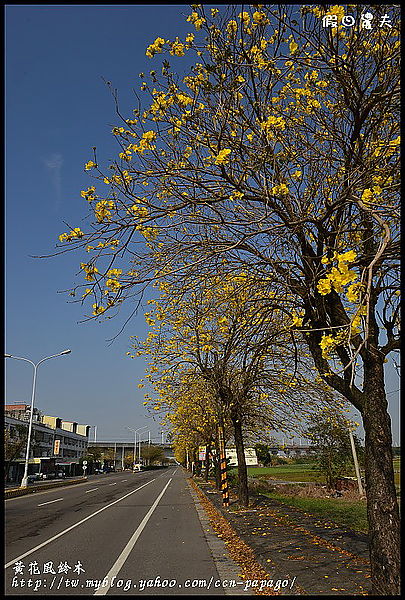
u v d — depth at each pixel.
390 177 5.82
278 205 5.95
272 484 27.91
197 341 12.79
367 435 5.46
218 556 8.45
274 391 13.38
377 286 5.74
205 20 5.45
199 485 29.03
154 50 5.51
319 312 6.14
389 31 5.38
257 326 9.21
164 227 5.86
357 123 5.76
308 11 5.32
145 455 125.94
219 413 16.94
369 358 5.58
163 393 17.48
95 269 5.71
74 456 97.12
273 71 5.68
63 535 11.25
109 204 5.75
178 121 5.78
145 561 8.22
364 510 15.03
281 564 6.88
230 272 6.94
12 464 49.78
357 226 6.21
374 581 5.04
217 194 6.18
